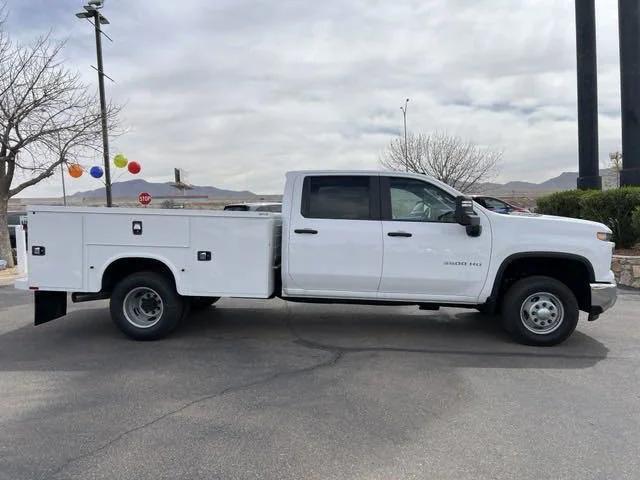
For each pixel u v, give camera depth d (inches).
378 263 248.4
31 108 537.0
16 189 589.3
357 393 189.5
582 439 152.5
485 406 177.3
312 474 133.0
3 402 181.8
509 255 243.8
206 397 185.6
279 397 185.5
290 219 253.6
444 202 250.2
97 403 180.4
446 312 328.5
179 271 253.1
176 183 1122.7
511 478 131.0
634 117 547.8
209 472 133.9
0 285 470.3
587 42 604.7
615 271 438.0
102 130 614.2
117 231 254.5
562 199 560.4
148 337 259.1
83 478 131.5
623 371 214.2
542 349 245.8
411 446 147.9
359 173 254.2
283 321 303.6
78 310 340.8
